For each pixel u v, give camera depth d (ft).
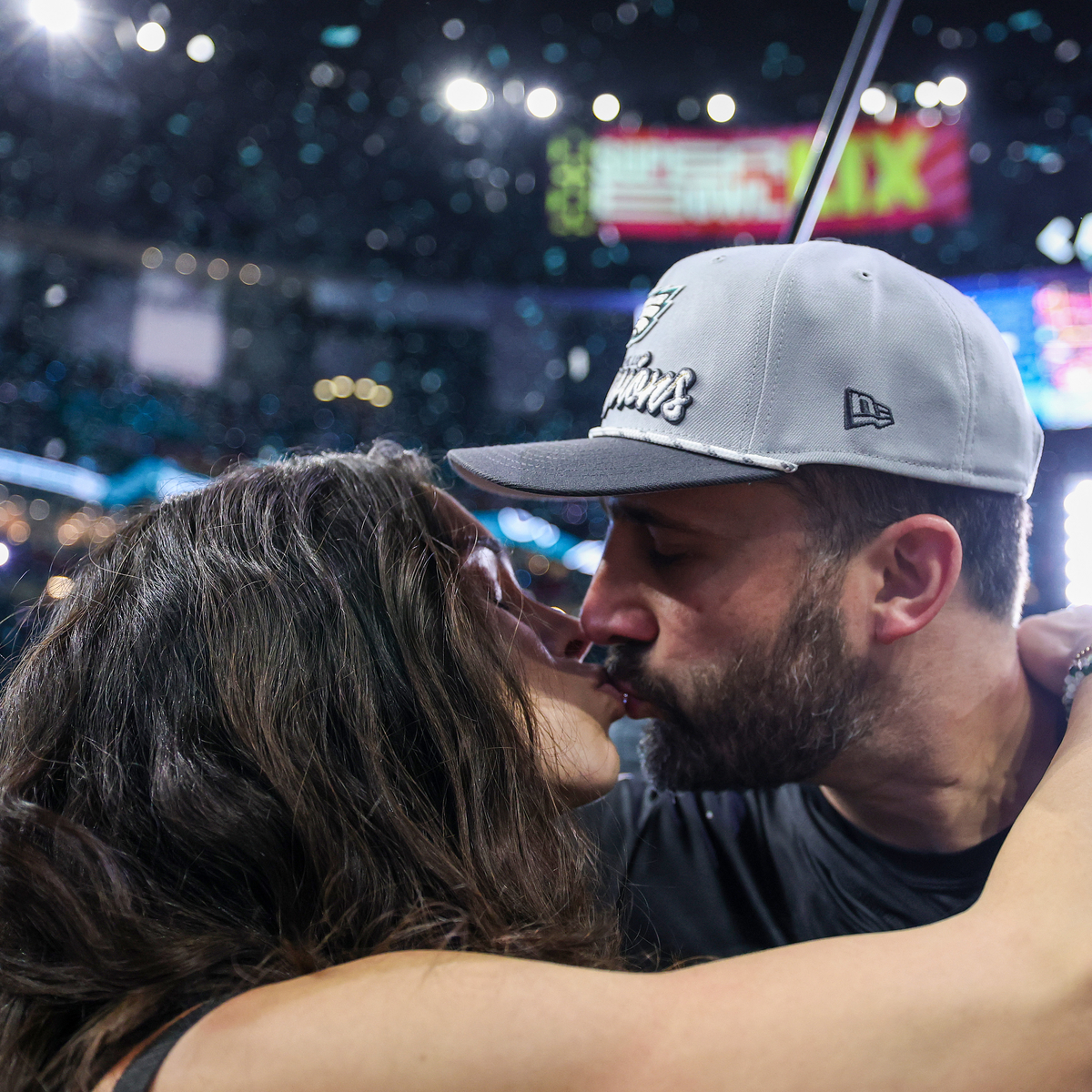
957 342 2.05
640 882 2.60
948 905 2.19
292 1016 1.22
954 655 2.06
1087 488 3.96
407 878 1.69
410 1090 1.15
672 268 2.34
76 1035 1.32
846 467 1.96
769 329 1.98
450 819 1.85
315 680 1.77
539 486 1.95
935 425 2.00
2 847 1.51
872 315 1.99
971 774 2.13
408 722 1.85
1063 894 1.43
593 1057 1.18
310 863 1.63
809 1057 1.21
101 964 1.38
